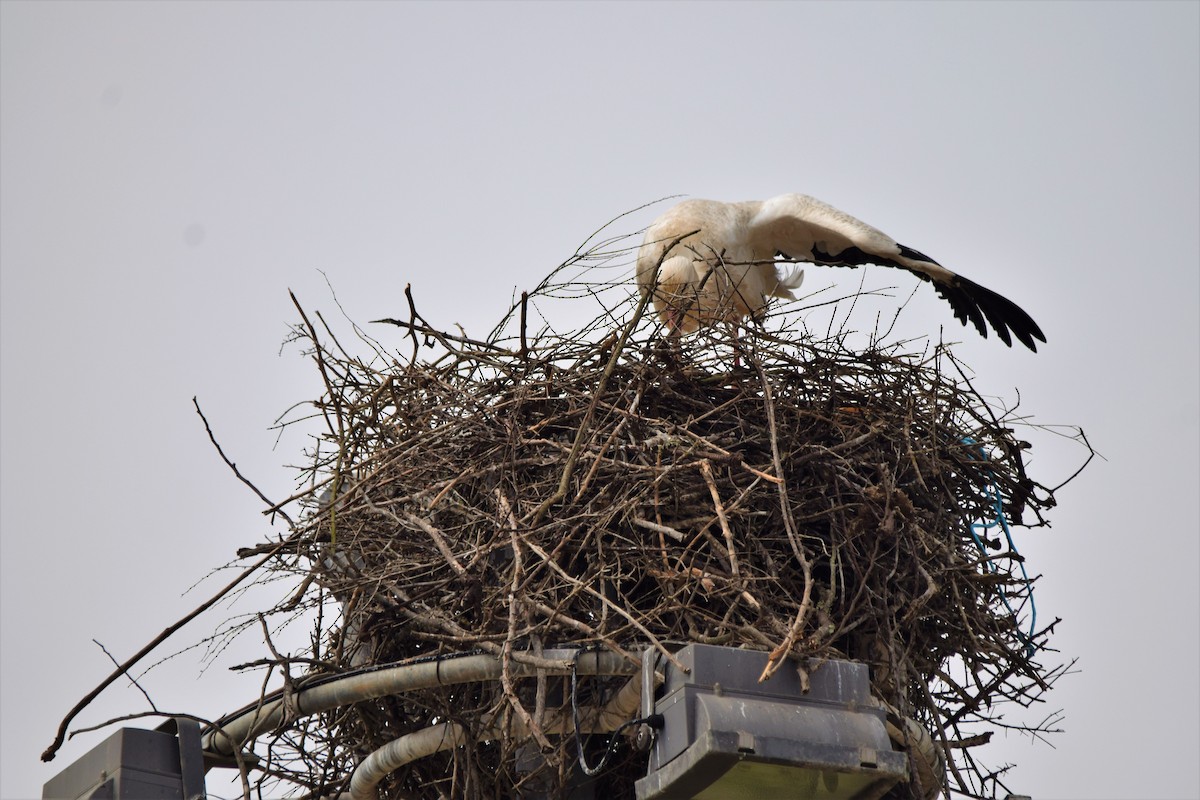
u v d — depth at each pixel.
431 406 12.39
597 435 11.45
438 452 11.89
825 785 8.98
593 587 10.98
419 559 11.51
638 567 10.84
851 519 11.47
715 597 10.70
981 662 12.30
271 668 11.09
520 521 10.59
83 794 10.64
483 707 11.37
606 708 10.51
